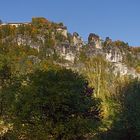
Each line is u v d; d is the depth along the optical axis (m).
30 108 40.59
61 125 39.53
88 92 44.34
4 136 45.75
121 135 45.66
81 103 41.50
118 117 47.09
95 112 44.22
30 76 45.09
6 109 49.47
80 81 42.81
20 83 50.34
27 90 41.81
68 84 40.88
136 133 44.03
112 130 47.09
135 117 44.12
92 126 41.09
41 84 41.25
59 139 40.44
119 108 50.66
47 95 40.31
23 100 41.69
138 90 46.84
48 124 39.97
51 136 40.41
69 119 40.41
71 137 40.09
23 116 40.81
